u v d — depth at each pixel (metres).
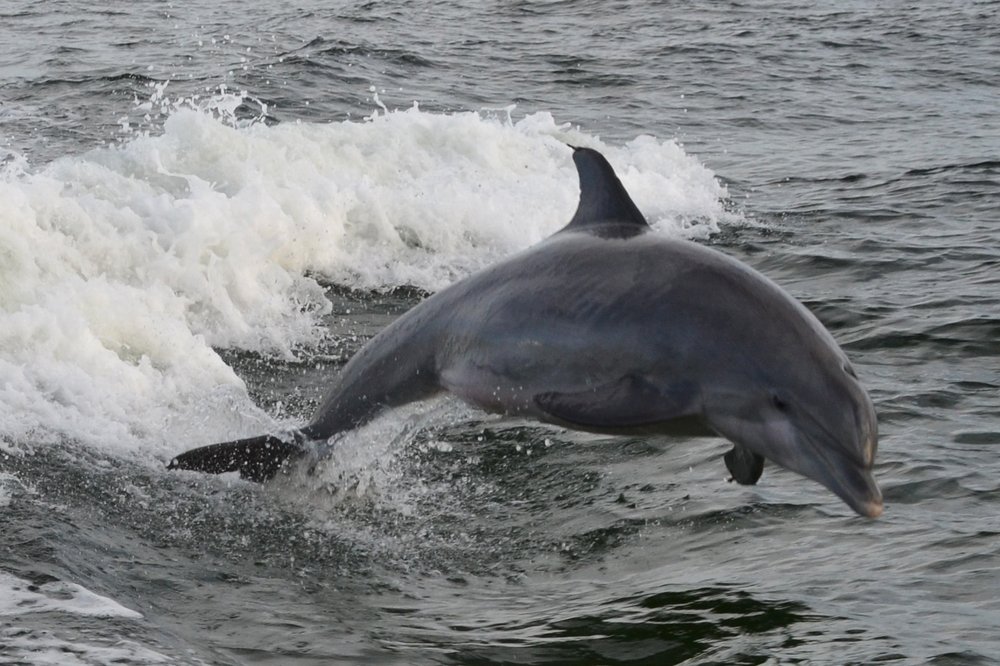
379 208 35.47
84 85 57.50
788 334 12.55
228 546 18.30
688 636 15.48
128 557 17.45
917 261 34.94
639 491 20.41
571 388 13.43
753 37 87.81
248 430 23.30
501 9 97.06
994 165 48.41
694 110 62.75
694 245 13.77
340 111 56.59
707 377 12.58
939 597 15.99
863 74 76.31
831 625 15.41
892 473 20.23
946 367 26.03
